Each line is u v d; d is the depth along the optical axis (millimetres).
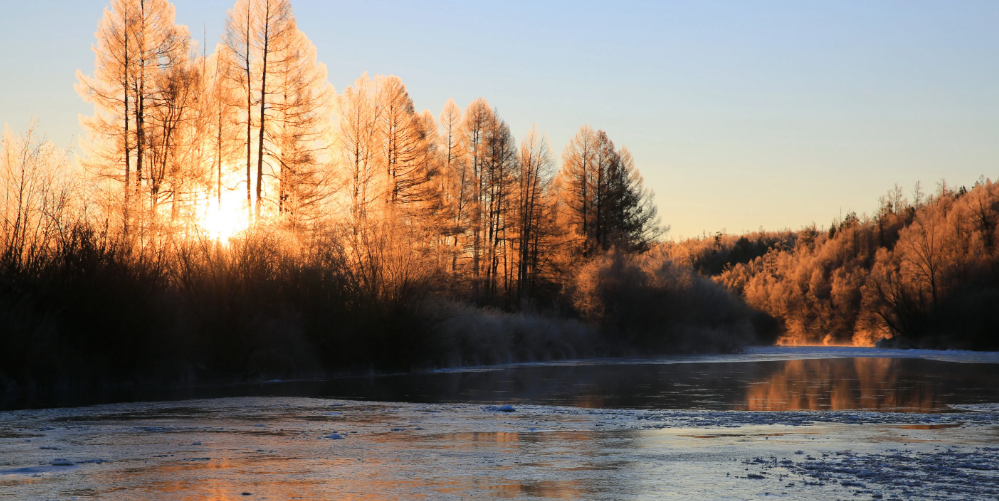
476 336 44875
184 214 36188
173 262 32000
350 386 29156
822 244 159875
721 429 16766
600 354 56750
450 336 41344
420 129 56844
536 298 67875
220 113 44281
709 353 63812
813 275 128125
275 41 44688
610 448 13891
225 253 32875
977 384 30766
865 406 22297
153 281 29047
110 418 18000
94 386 27172
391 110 54781
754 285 133875
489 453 13242
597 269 60031
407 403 22391
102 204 32000
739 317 74125
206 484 10445
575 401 23438
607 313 58656
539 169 68625
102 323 27172
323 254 37188
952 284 81438
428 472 11430
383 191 50906
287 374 33562
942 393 26703
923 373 38344
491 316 48406
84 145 40125
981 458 12867
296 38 45094
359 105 52344
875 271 115938
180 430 15953
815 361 51531
